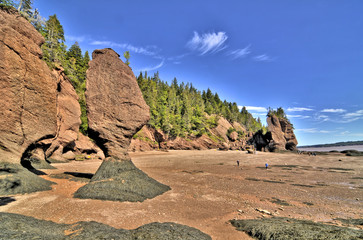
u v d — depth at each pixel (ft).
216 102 563.48
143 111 66.95
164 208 43.47
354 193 61.93
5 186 43.14
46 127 61.31
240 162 161.17
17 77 54.29
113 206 41.75
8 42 53.06
